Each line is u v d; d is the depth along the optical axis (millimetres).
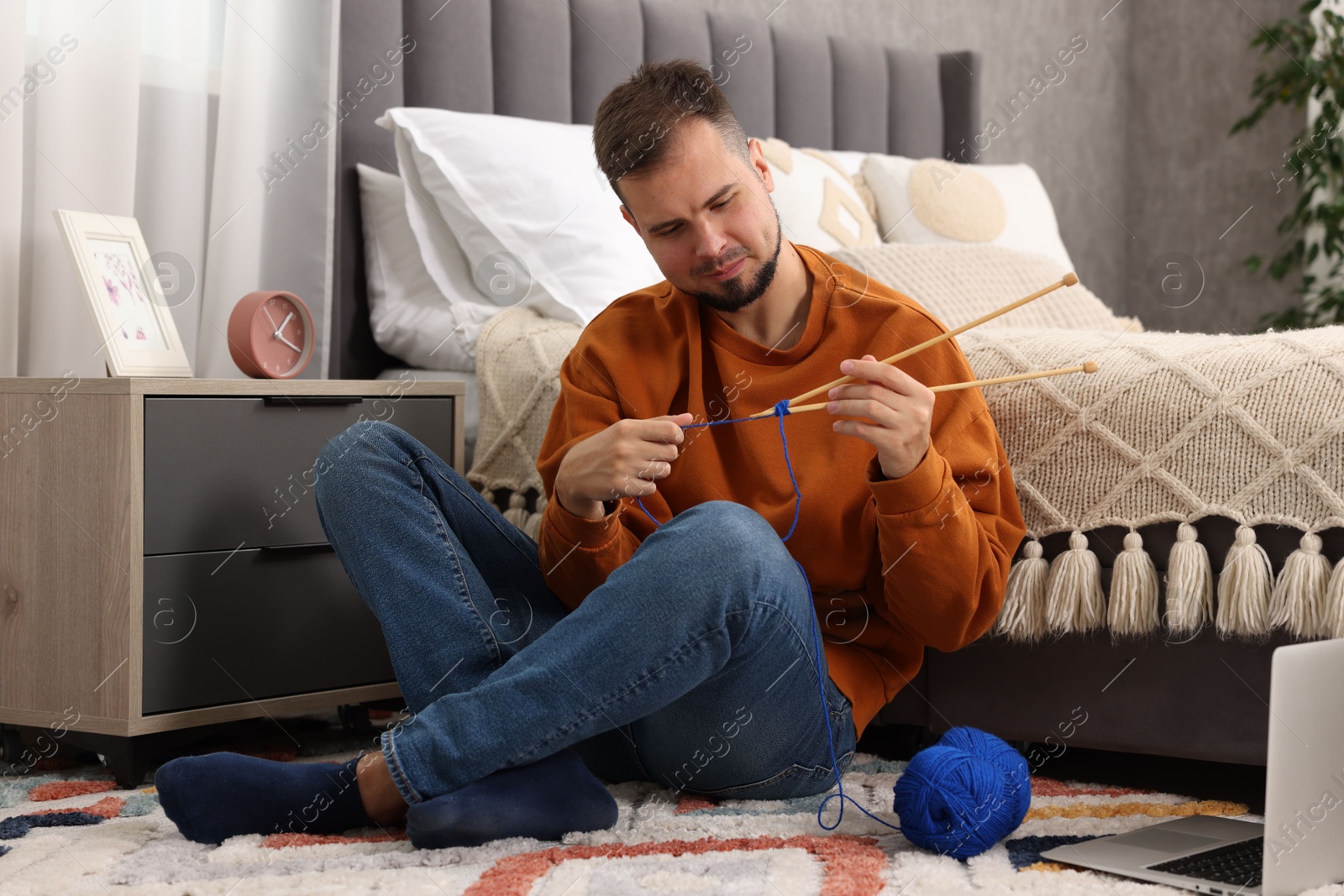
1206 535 1188
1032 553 1267
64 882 905
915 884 888
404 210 2039
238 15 1896
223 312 1896
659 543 994
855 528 1163
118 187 1763
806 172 2318
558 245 1899
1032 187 2646
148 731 1318
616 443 1078
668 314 1271
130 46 1767
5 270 1648
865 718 1167
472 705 986
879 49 2873
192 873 927
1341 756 917
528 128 2029
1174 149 3648
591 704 973
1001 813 981
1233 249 3561
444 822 963
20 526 1404
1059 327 1930
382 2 2076
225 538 1402
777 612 989
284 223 1950
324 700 1488
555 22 2289
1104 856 954
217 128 1924
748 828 1040
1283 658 875
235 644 1409
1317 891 879
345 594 1519
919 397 1026
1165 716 1223
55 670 1374
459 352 1867
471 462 1777
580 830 1028
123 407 1319
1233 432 1170
